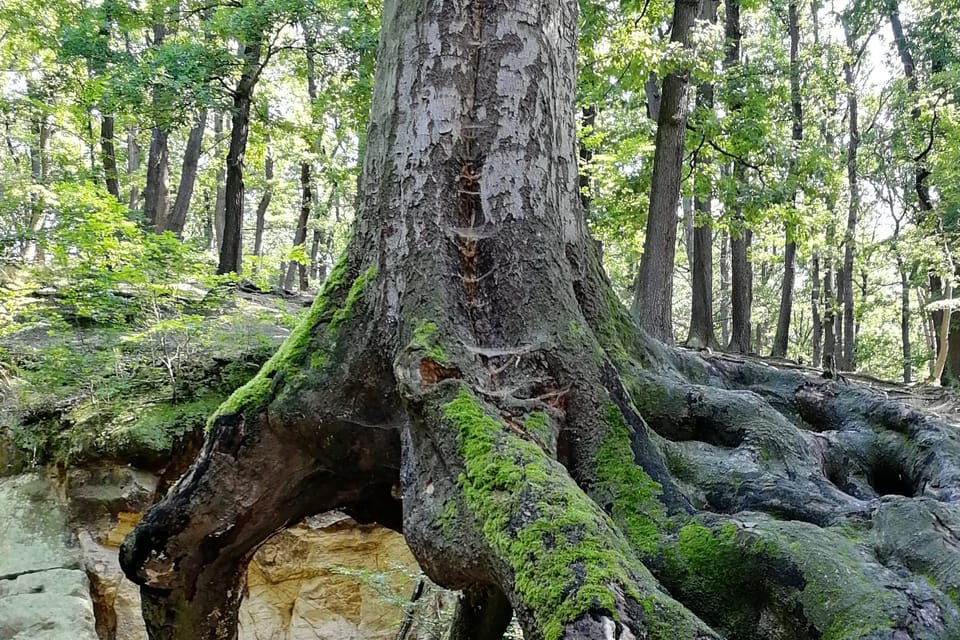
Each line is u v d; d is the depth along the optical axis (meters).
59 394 6.27
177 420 5.74
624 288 31.25
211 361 6.32
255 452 3.25
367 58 11.59
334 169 17.39
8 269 8.54
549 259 3.04
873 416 3.56
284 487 3.37
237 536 3.46
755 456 2.94
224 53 11.54
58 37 12.34
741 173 13.13
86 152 20.41
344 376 3.11
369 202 3.22
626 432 2.79
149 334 6.48
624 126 15.36
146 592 3.56
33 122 16.25
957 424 8.73
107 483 5.46
